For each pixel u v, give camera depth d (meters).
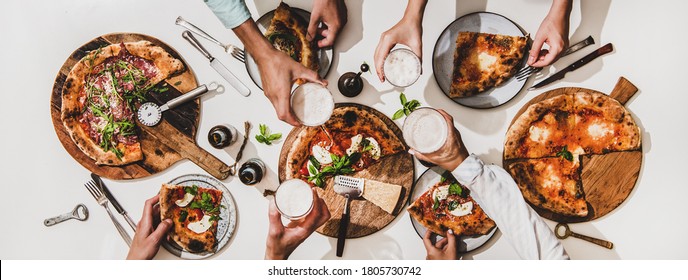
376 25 1.76
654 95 1.73
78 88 1.77
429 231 1.68
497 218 1.55
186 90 1.77
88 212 1.83
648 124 1.74
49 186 1.83
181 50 1.79
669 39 1.73
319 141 1.70
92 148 1.76
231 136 1.72
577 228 1.72
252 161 1.74
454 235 1.67
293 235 1.58
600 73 1.74
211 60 1.75
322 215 1.59
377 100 1.75
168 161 1.77
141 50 1.75
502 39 1.66
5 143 1.85
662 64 1.73
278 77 1.56
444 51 1.70
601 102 1.65
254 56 1.59
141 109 1.75
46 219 1.83
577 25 1.75
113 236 1.83
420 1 1.59
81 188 1.82
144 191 1.80
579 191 1.67
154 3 1.80
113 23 1.81
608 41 1.75
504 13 1.74
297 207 1.54
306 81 1.69
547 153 1.67
